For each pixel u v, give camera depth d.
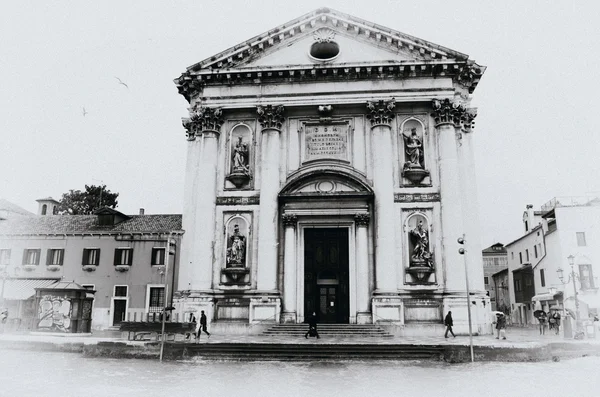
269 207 30.28
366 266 29.11
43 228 38.62
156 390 14.01
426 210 29.89
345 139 31.36
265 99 31.66
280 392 13.71
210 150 31.55
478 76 32.22
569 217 35.56
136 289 35.88
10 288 36.06
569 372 17.30
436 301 28.42
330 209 30.00
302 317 29.48
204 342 22.45
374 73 30.84
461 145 31.08
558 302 35.53
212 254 30.45
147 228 37.88
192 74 32.16
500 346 20.44
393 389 14.14
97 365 19.17
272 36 32.06
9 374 16.91
